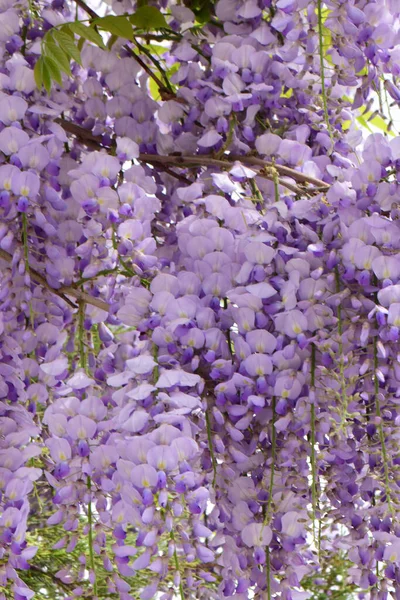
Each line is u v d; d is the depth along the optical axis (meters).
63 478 1.30
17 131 1.29
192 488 1.24
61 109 1.34
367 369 1.27
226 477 1.30
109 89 1.43
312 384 1.27
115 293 1.32
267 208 1.31
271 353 1.28
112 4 1.48
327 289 1.28
